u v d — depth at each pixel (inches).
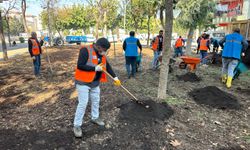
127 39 303.0
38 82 281.1
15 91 246.4
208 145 144.8
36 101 215.2
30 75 322.0
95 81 151.0
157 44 367.6
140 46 312.8
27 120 174.6
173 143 144.7
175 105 202.8
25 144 141.8
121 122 167.0
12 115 185.0
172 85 273.7
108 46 142.1
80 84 144.3
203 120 178.9
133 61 306.7
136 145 142.1
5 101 216.7
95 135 151.5
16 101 216.2
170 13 184.5
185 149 139.8
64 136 150.2
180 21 653.9
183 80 299.3
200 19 637.9
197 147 142.2
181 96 231.0
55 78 301.3
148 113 175.5
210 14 635.5
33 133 154.5
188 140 149.3
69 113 184.2
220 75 340.2
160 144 143.7
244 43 269.0
